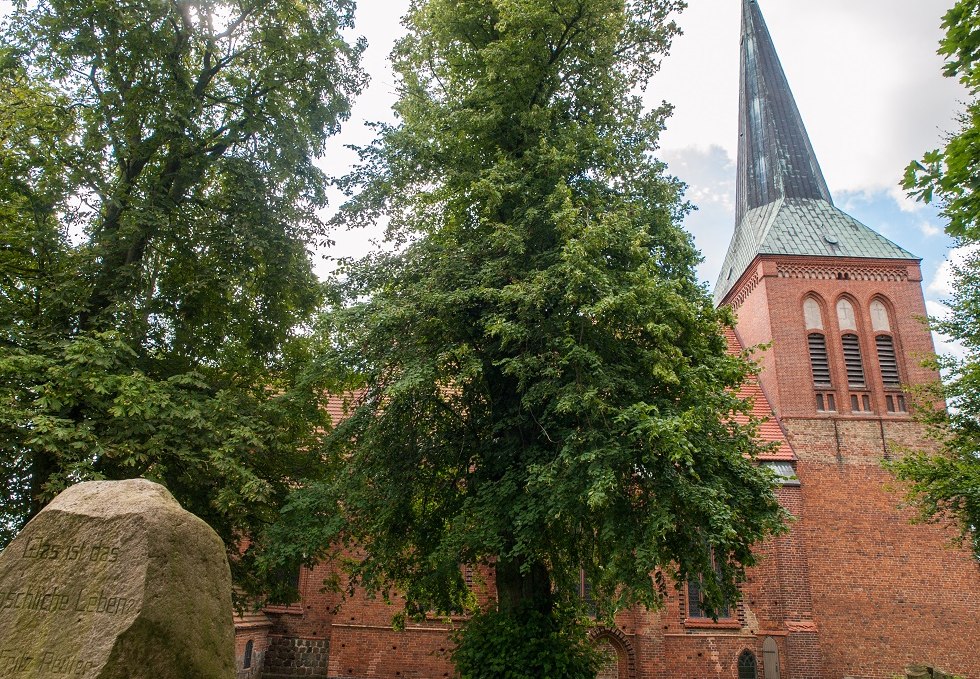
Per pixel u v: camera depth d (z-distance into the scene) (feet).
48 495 35.06
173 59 47.47
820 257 98.94
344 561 51.67
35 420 34.71
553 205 45.16
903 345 95.71
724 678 76.84
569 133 48.70
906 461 61.31
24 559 18.70
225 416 43.80
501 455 45.91
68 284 42.75
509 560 39.70
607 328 41.98
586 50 51.57
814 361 95.86
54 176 44.91
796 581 79.97
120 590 17.71
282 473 49.78
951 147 28.35
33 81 47.34
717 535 36.29
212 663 18.75
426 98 56.39
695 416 37.76
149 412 37.88
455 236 52.29
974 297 60.85
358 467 45.73
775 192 110.11
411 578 49.39
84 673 16.60
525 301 40.22
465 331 46.44
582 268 39.65
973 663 80.48
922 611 82.12
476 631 44.47
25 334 40.65
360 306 46.44
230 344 52.39
